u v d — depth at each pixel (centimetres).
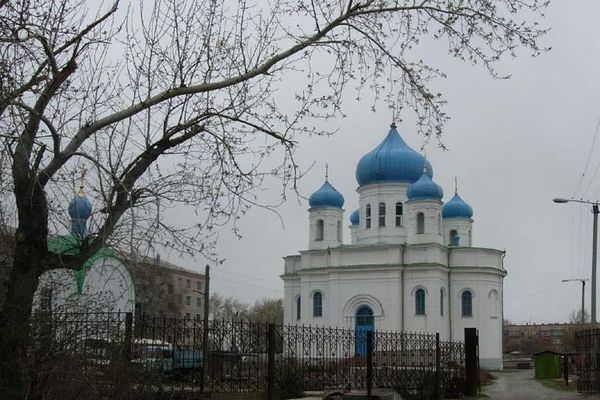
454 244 6775
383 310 5659
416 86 1228
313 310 5984
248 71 1184
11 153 1025
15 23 991
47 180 1049
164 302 3250
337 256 5938
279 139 1229
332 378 2194
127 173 1138
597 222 3847
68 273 1284
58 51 1076
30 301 1040
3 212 1133
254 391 1889
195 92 1149
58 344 1097
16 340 1012
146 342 1416
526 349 10606
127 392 1198
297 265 6462
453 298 5803
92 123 1102
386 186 6228
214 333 1838
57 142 1050
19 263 1042
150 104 1125
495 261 5941
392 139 6378
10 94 967
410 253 5744
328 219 6281
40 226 1055
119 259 1158
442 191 5981
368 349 2022
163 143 1183
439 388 2336
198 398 1639
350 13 1178
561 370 4481
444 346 2491
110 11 1105
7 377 998
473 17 1173
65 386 1081
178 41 1195
